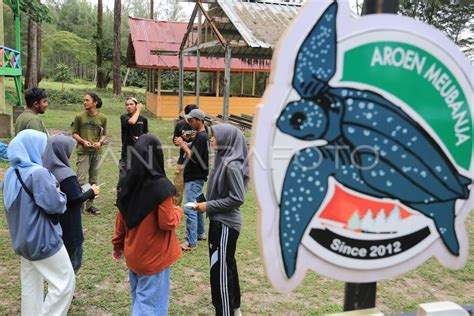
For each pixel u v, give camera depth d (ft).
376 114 5.57
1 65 36.47
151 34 61.52
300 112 5.31
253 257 15.01
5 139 32.32
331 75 5.36
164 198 8.41
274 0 36.19
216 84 58.95
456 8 15.67
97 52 99.45
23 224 8.75
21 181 8.76
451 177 5.98
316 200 5.49
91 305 11.42
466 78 5.85
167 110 55.88
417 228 5.93
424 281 14.03
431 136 5.82
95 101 18.10
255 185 5.26
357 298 6.12
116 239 9.76
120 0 84.38
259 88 64.49
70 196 10.07
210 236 9.84
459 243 6.16
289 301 12.11
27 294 9.41
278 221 5.38
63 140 10.24
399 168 5.74
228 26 37.50
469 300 12.73
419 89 5.70
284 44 5.18
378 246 5.79
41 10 46.96
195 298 12.06
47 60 147.95
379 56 5.49
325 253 5.61
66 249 10.21
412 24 5.55
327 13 5.26
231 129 9.68
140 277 9.00
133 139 17.85
